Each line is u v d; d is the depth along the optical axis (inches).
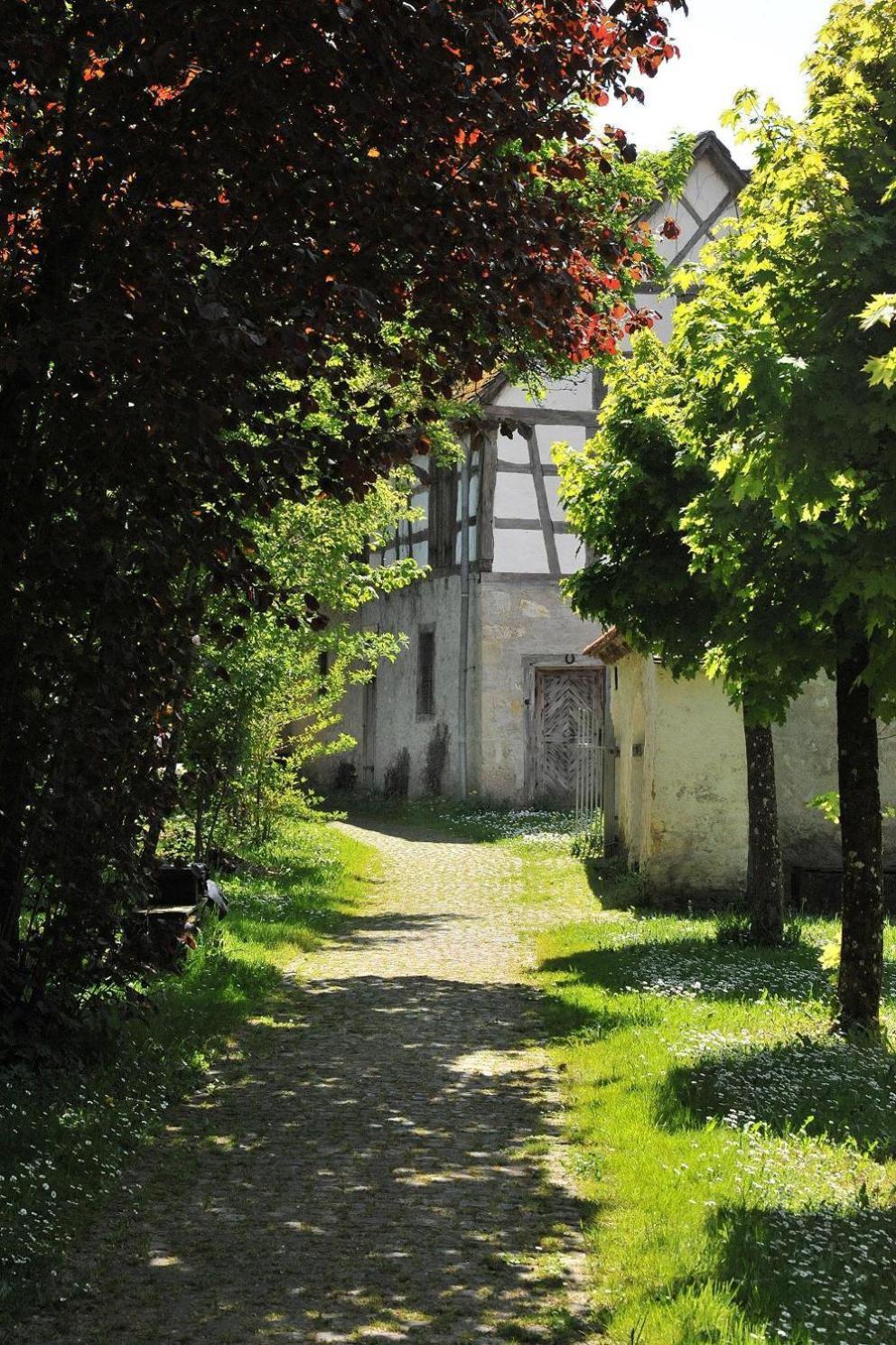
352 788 1480.1
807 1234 221.8
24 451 300.7
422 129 301.9
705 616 541.3
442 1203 259.8
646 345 542.9
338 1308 208.7
